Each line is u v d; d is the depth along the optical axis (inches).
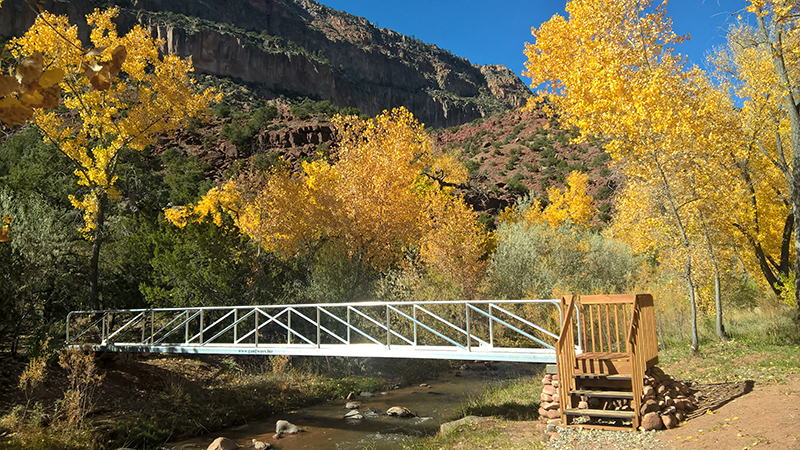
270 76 6210.6
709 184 467.5
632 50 484.1
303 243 754.8
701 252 487.2
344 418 401.7
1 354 434.3
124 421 350.6
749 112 530.6
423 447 285.1
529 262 790.5
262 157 2290.8
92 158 536.7
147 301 569.3
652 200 495.2
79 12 4220.0
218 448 314.8
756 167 579.5
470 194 2186.3
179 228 623.5
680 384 285.4
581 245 869.8
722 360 379.9
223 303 581.3
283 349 408.8
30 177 818.2
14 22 3654.0
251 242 743.7
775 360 343.3
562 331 271.0
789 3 420.2
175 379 472.7
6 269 414.0
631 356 249.8
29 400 352.8
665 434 226.8
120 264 618.5
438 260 760.3
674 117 426.6
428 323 654.5
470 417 336.8
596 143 489.7
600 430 249.1
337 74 7224.4
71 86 484.7
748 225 595.5
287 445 330.0
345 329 633.6
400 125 768.3
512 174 3235.7
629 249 850.8
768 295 695.1
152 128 529.0
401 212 730.8
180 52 5270.7
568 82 504.7
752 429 200.4
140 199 1089.4
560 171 3085.6
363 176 727.1
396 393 504.4
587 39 521.7
